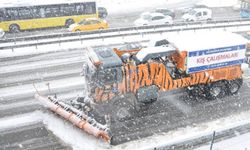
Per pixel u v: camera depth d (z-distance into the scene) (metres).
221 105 18.19
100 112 16.91
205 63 17.55
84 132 15.76
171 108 17.83
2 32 31.59
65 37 28.31
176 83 17.53
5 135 15.67
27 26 34.59
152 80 16.94
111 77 15.92
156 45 18.14
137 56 16.95
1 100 18.83
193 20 37.25
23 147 14.82
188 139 13.71
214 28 31.83
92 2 36.31
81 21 32.94
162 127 16.14
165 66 17.34
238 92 19.64
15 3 33.91
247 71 22.47
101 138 15.20
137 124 16.39
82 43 27.72
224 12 43.56
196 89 18.44
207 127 16.09
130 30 29.92
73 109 16.53
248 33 26.05
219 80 18.52
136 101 17.28
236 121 16.58
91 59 15.94
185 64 17.27
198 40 17.78
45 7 34.56
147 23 34.72
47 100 17.47
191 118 16.89
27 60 24.62
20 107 18.11
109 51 16.59
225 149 14.19
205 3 48.22
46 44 27.14
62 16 35.56
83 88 20.39
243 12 37.81
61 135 15.63
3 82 21.06
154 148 12.89
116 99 16.58
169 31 30.25
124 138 15.30
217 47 17.44
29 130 16.05
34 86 19.94
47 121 16.78
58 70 22.97
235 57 18.20
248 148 14.27
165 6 46.62
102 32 29.14
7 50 26.16
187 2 49.31
